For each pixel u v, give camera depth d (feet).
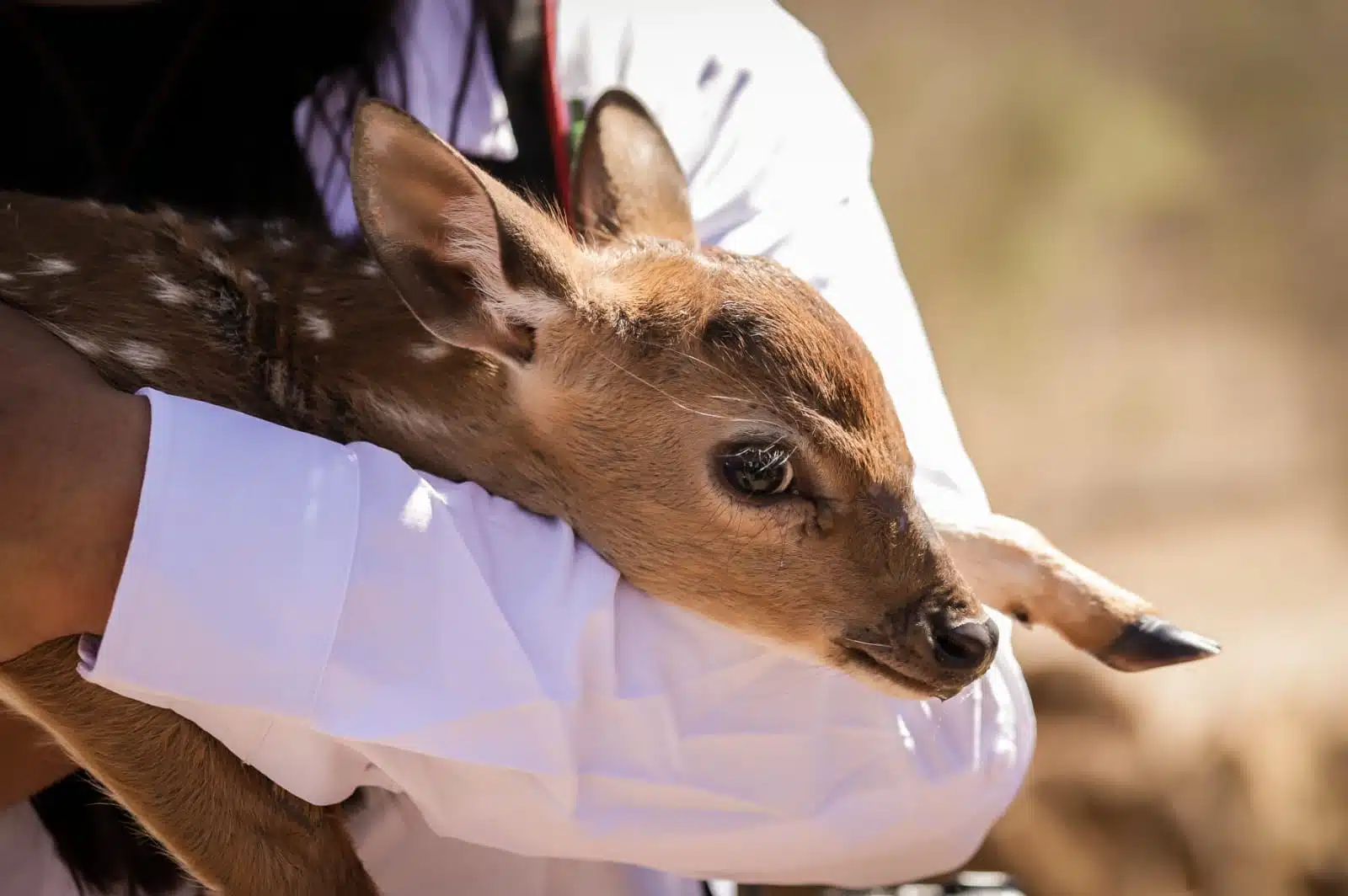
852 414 9.26
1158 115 38.24
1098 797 19.71
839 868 8.99
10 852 9.42
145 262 9.09
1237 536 28.53
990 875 13.80
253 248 9.41
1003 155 37.68
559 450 9.39
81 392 7.00
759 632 9.48
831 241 10.89
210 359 8.99
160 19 9.70
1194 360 33.60
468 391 9.39
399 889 9.96
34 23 9.67
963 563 10.08
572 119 11.43
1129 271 35.81
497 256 9.16
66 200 9.39
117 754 7.78
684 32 11.73
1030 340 34.47
